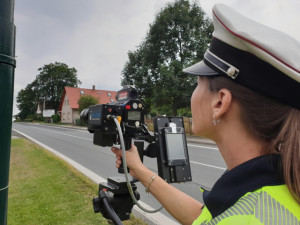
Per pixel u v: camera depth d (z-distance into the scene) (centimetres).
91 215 349
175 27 2166
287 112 60
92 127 147
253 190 56
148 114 2845
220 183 63
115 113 135
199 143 1516
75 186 486
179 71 1942
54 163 735
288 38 61
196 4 2220
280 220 49
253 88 60
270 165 59
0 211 126
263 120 61
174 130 143
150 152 144
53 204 392
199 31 2153
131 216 357
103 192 149
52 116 6006
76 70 7088
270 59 56
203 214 71
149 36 2309
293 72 55
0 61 124
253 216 50
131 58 2667
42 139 1772
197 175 673
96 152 1131
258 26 63
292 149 56
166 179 135
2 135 127
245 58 61
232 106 66
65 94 5566
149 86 2425
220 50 67
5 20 127
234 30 61
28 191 463
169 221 356
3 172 128
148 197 489
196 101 75
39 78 6894
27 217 346
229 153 69
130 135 134
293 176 54
